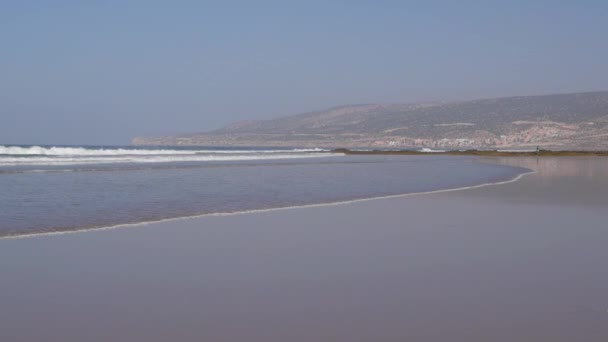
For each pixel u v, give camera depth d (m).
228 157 49.59
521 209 13.98
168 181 21.34
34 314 5.52
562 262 7.86
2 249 8.45
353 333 5.05
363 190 19.08
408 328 5.17
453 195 17.55
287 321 5.37
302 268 7.52
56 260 7.82
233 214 12.66
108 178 22.36
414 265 7.69
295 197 16.47
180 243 9.19
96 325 5.23
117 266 7.54
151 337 4.95
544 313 5.57
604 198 16.73
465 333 5.05
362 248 8.89
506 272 7.27
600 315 5.52
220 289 6.48
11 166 28.88
